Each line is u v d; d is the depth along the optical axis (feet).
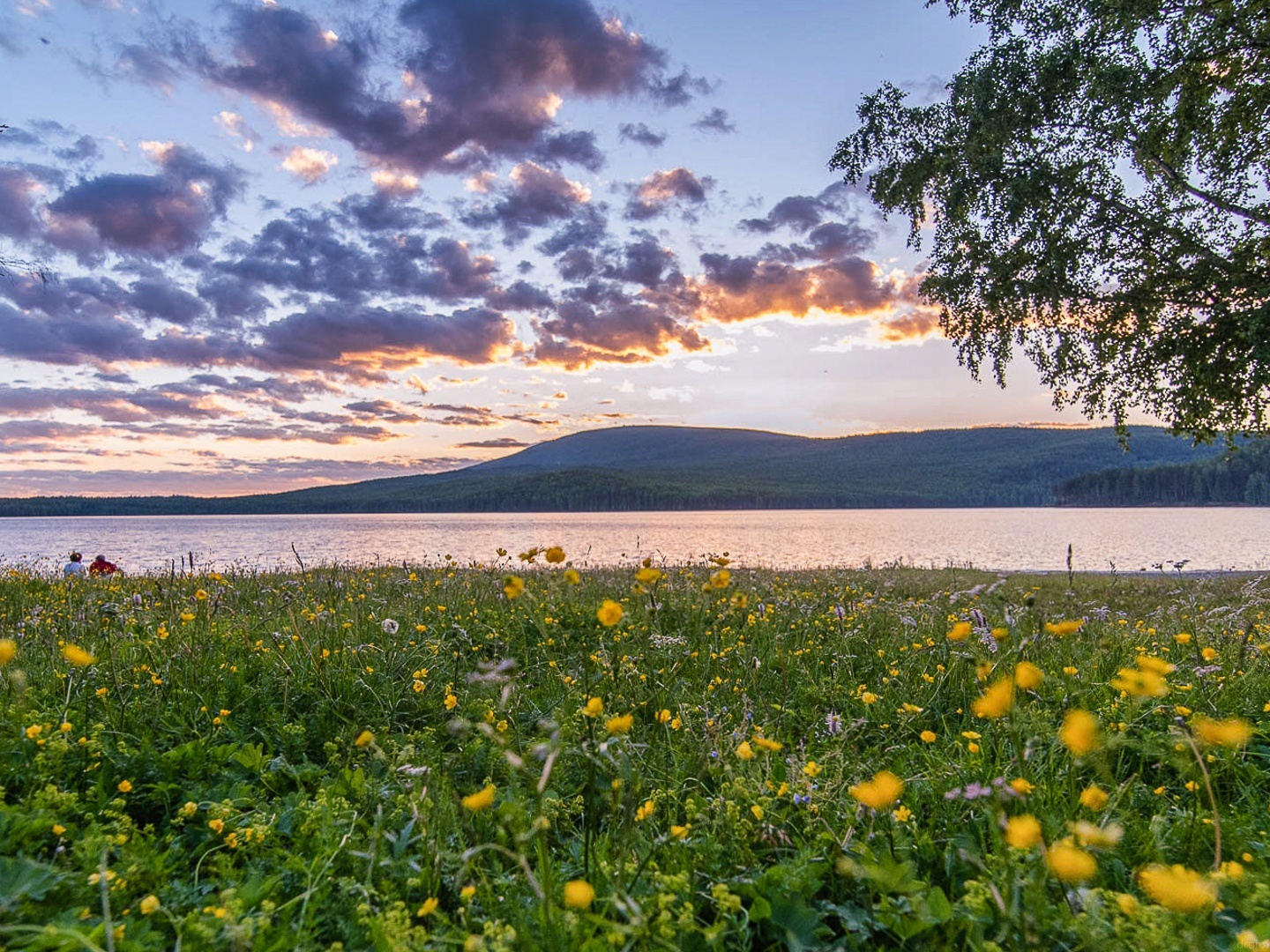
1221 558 144.25
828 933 7.60
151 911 7.14
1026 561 145.79
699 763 12.25
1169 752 11.51
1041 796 9.36
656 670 17.03
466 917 7.18
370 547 196.13
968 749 12.09
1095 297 63.77
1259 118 57.82
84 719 13.24
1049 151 63.62
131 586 32.48
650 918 6.64
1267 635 21.26
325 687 16.17
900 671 18.49
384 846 8.82
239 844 9.05
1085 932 6.08
